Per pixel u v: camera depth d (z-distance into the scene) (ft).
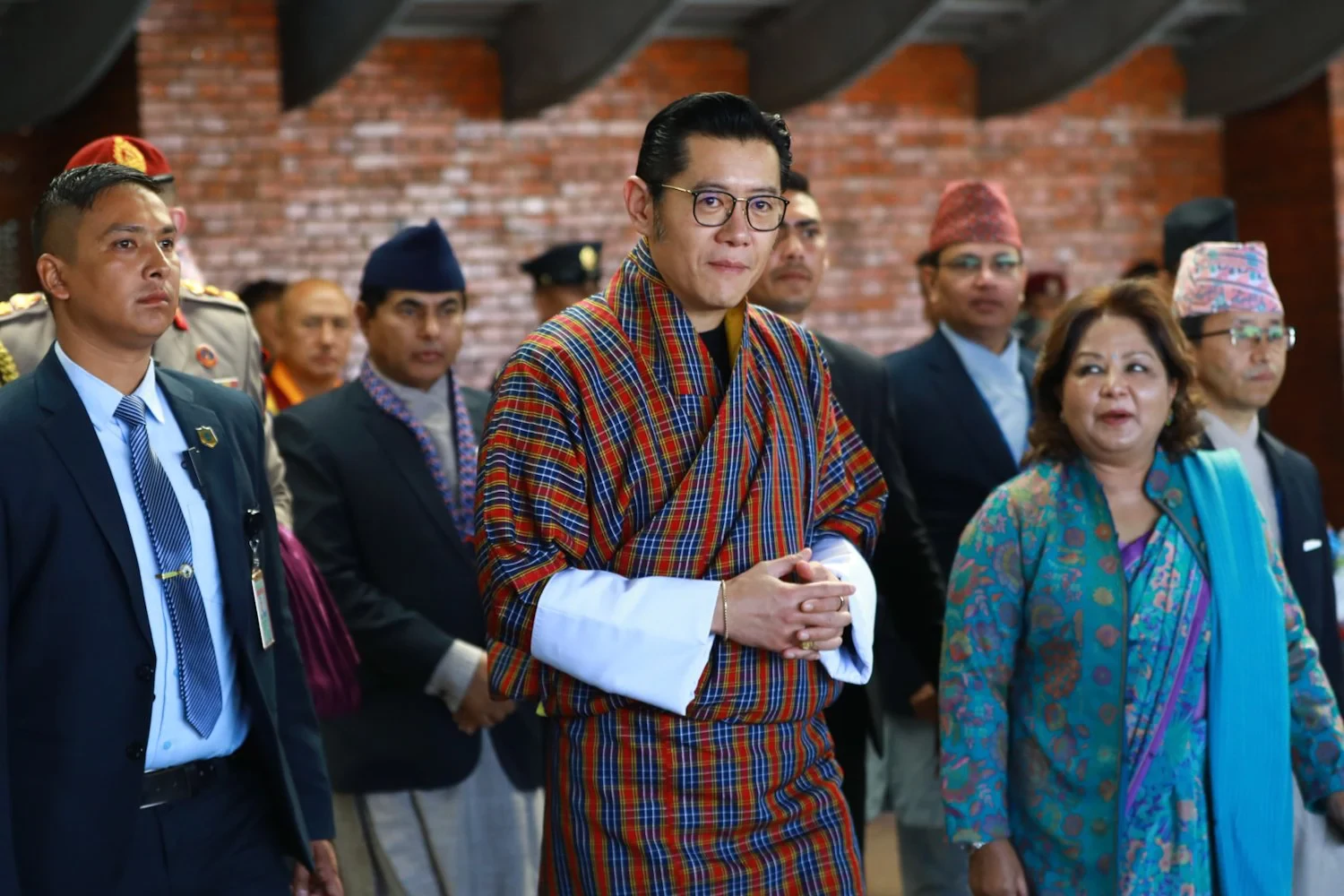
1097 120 33.30
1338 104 31.27
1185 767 9.62
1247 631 9.75
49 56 25.25
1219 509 9.98
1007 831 9.87
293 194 28.48
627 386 8.05
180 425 8.75
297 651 9.45
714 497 7.99
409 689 12.62
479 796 12.95
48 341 10.02
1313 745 10.23
